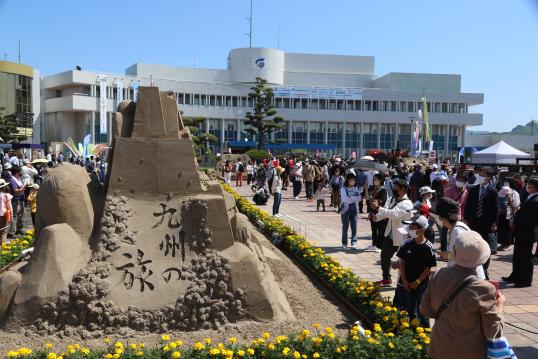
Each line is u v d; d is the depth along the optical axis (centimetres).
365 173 1772
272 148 6091
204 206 632
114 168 645
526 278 859
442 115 6525
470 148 6203
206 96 6250
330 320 624
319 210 1886
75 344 502
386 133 6631
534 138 7094
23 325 552
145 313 576
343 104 6525
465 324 325
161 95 678
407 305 603
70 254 588
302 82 6875
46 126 6072
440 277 350
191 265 614
